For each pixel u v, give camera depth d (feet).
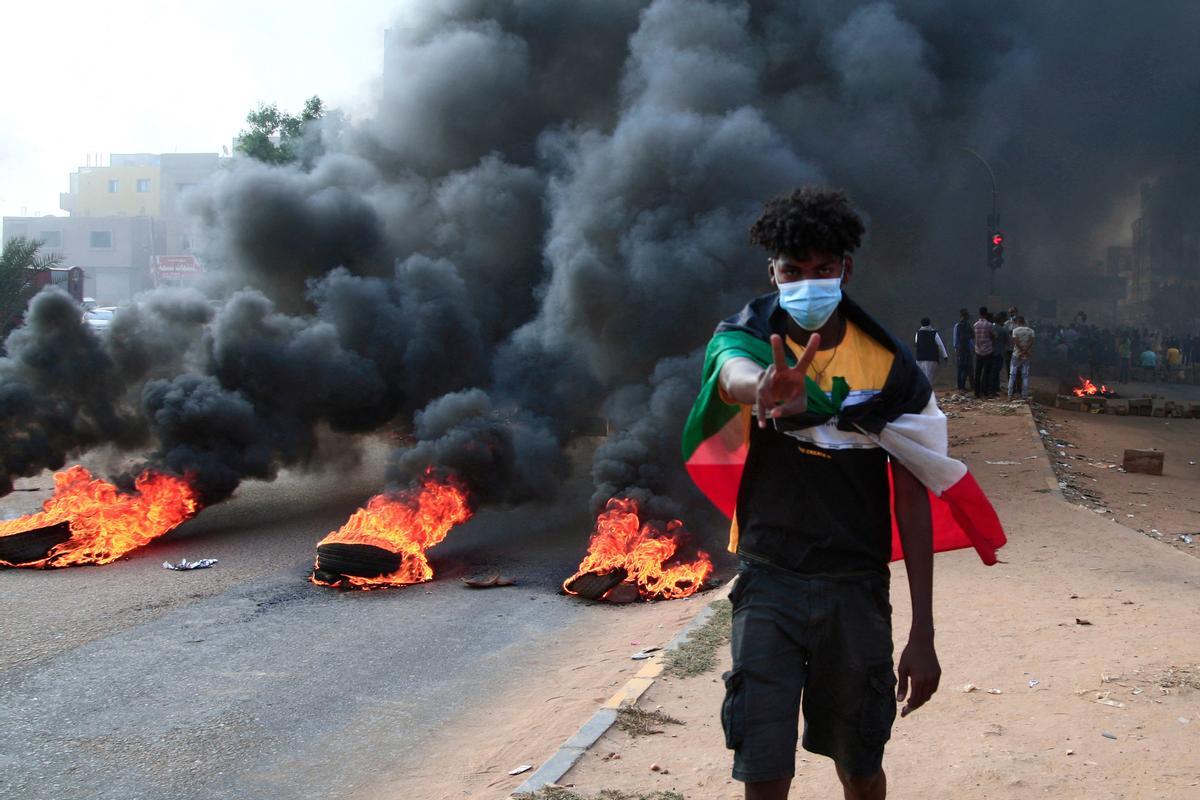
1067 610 19.21
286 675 19.92
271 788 14.39
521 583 28.63
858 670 7.75
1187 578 22.12
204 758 15.57
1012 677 15.24
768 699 7.59
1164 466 46.98
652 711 14.71
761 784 7.49
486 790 13.26
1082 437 56.08
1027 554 24.84
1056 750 12.35
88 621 23.80
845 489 7.79
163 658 21.02
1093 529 28.07
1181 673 15.03
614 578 27.22
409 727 16.88
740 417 7.95
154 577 28.55
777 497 7.88
